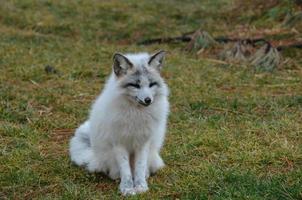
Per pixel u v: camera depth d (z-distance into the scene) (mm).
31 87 16750
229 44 21625
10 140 12789
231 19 25891
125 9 28469
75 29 25516
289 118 13898
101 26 26094
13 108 14750
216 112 14867
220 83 17531
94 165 10797
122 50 21531
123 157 10234
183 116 14445
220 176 10406
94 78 18094
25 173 10805
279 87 17016
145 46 22750
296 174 10305
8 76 17578
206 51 21688
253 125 13469
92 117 10500
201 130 13289
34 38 23000
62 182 10547
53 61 19359
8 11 26750
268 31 23234
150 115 10125
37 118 14180
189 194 9773
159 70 10312
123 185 10086
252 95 16109
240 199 9344
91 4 28891
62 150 12328
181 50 22203
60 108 15000
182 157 11711
